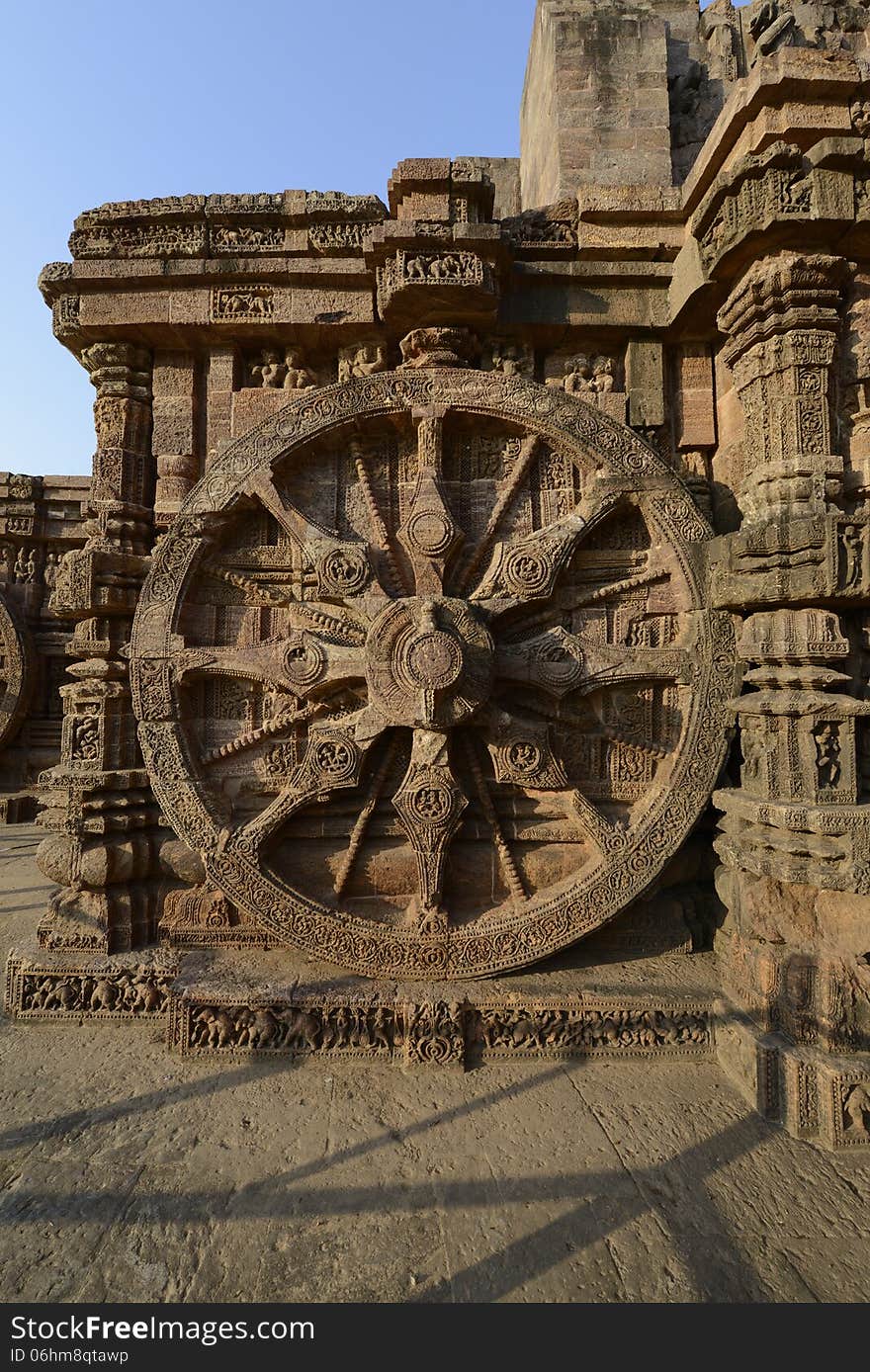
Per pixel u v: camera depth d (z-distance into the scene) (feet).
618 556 14.71
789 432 11.80
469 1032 12.71
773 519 11.62
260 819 13.87
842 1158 10.16
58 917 14.80
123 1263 8.34
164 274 14.87
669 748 14.43
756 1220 8.99
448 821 13.53
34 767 39.37
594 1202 9.28
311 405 14.20
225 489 14.25
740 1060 11.80
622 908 13.55
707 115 19.38
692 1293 7.89
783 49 11.12
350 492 14.99
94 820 14.55
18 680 38.78
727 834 13.08
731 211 11.91
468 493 15.01
